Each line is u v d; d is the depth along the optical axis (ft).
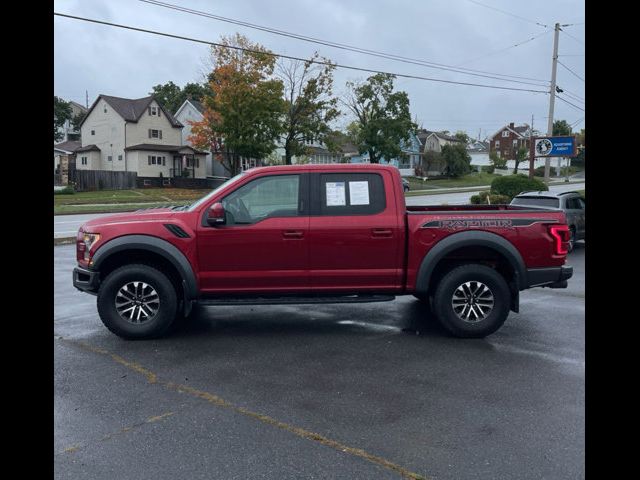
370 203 19.92
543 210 20.62
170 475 10.58
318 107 138.72
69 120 260.01
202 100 137.90
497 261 20.80
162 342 19.51
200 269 19.52
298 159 172.45
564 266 20.34
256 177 19.79
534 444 11.80
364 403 14.03
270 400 14.23
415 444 11.82
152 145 167.84
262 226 19.49
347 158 208.44
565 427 12.60
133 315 19.70
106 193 138.51
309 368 16.75
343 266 19.83
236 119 130.62
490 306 19.95
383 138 170.19
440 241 19.76
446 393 14.71
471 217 19.86
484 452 11.46
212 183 173.06
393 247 19.80
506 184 89.51
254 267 19.66
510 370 16.57
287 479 10.43
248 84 129.39
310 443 11.86
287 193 19.85
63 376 15.90
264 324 22.09
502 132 313.32
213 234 19.36
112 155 171.12
